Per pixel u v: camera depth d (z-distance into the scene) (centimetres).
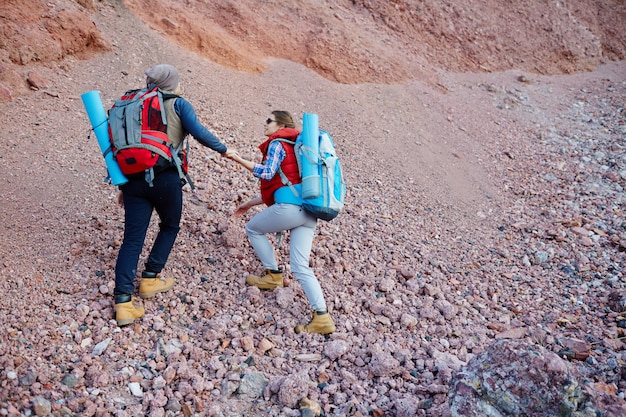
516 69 1052
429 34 1003
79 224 476
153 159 377
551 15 1150
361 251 526
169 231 420
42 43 631
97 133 391
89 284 424
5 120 564
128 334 391
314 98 760
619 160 796
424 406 358
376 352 402
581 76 1107
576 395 325
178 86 406
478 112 881
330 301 455
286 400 357
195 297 434
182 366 368
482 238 608
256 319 423
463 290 511
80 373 352
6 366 346
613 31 1235
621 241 604
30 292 405
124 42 701
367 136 724
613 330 462
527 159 791
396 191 649
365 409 359
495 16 1094
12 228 455
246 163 414
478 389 333
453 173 720
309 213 409
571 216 662
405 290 487
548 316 483
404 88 859
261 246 440
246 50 789
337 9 932
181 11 773
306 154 400
